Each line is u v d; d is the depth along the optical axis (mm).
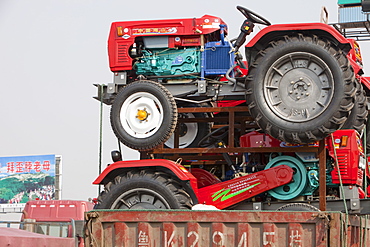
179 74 9180
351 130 8695
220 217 6523
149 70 9250
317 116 8102
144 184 8453
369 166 10023
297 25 8250
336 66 8055
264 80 8328
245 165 9234
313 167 8750
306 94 8188
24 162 29703
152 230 6688
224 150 8883
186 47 9227
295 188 8781
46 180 29984
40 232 11477
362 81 9711
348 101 8039
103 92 9336
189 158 9641
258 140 8953
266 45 8516
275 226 6434
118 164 8633
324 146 8508
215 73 9094
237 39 9148
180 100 9203
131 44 9250
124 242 6711
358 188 8836
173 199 8344
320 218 6297
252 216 6473
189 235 6559
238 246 6461
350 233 6879
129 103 8977
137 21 9297
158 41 9242
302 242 6348
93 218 6797
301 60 8242
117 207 8531
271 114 8266
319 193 8469
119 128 8938
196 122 9836
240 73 9164
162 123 8789
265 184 8789
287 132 8188
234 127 9898
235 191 8883
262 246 6438
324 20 9195
